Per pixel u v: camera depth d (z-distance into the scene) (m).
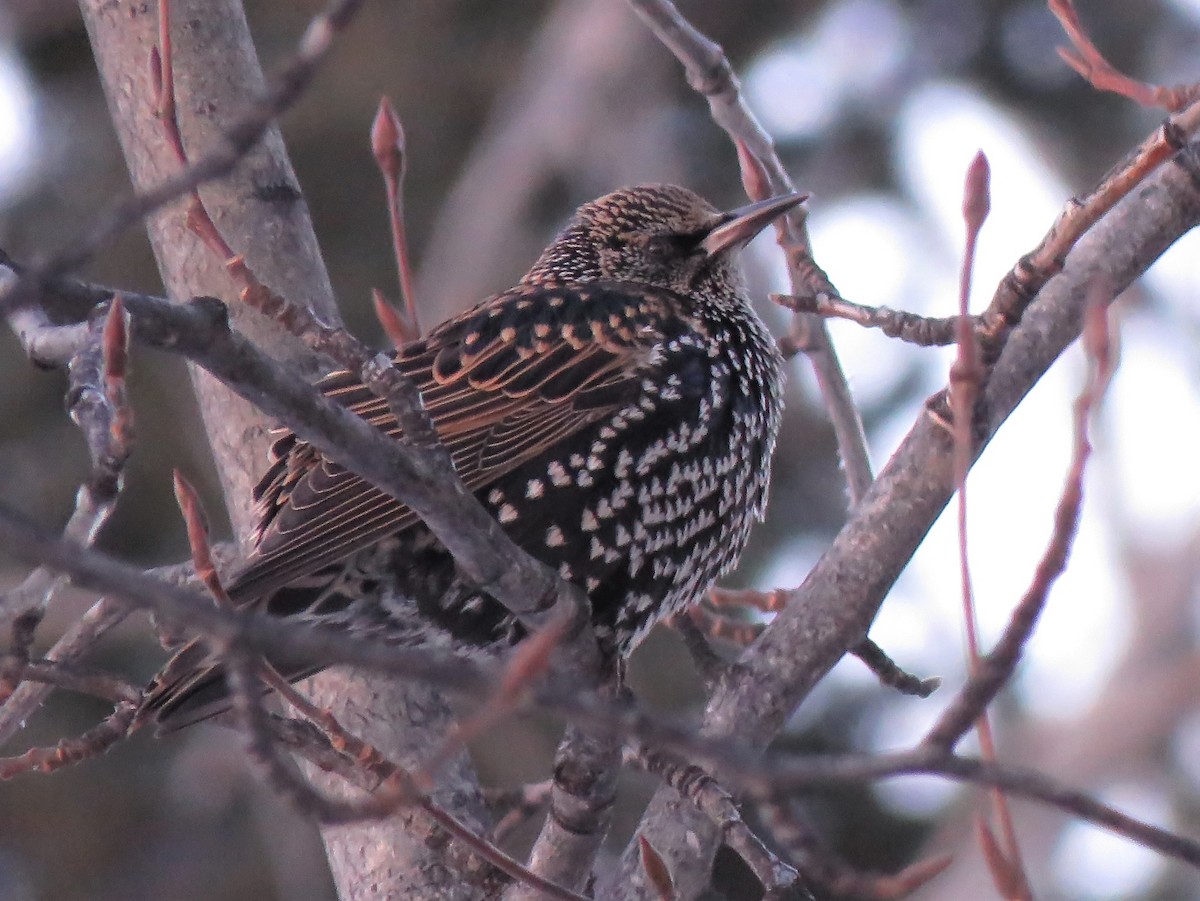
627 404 9.30
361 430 6.25
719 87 9.56
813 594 8.58
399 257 9.43
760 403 9.97
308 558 8.10
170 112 7.08
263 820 17.02
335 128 18.61
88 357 5.92
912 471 8.52
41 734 16.88
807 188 20.34
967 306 5.65
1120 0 20.44
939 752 5.06
